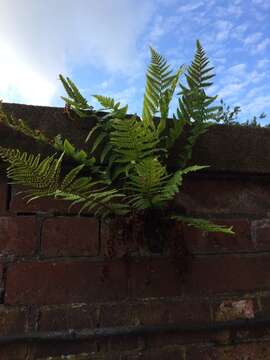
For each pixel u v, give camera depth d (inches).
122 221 41.3
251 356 44.5
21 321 39.6
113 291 42.3
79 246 42.4
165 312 43.1
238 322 44.5
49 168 34.3
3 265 40.5
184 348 42.9
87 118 44.1
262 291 46.6
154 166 34.7
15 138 41.8
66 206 43.1
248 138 48.1
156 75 42.4
